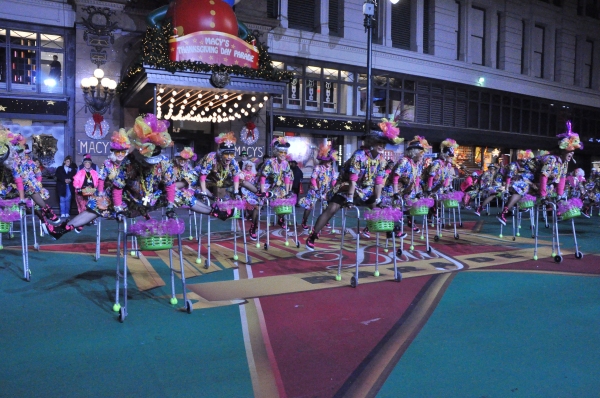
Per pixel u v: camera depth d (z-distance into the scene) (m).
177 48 12.73
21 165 6.64
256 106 16.08
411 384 3.54
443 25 23.44
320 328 4.73
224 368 3.80
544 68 27.67
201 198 8.49
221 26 13.48
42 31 15.34
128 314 5.14
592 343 4.37
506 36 25.64
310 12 20.19
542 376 3.67
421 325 4.83
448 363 3.91
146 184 5.19
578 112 29.44
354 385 3.52
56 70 15.61
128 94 14.79
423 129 22.53
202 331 4.63
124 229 5.03
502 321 4.97
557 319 5.04
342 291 6.11
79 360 3.94
